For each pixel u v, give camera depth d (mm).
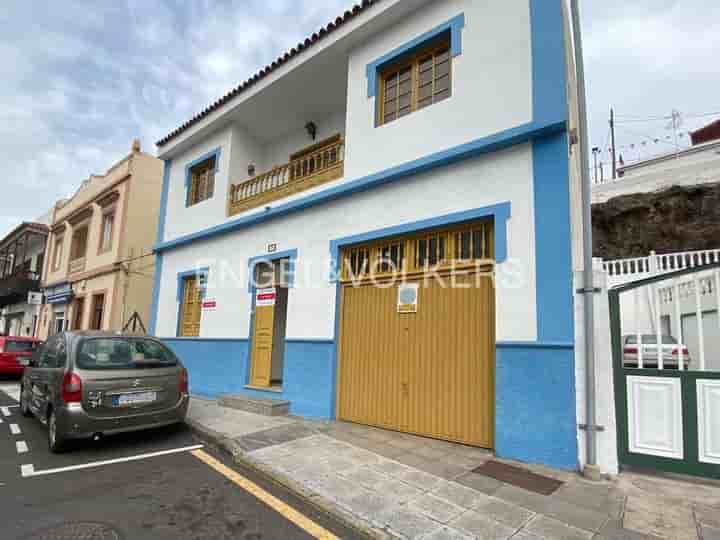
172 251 11289
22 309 22328
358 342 6426
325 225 7168
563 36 4938
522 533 3018
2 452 5059
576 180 6895
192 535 3078
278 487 3998
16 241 22625
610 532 3033
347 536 3115
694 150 18938
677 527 3104
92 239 15742
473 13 5793
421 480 3986
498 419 4676
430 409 5430
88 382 4961
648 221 15688
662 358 4125
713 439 3826
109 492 3854
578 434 4203
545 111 4852
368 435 5535
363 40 7238
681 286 4207
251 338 8352
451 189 5574
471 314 5246
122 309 13047
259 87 8781
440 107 5891
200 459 4832
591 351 4207
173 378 5641
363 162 6770
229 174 9773
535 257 4680
